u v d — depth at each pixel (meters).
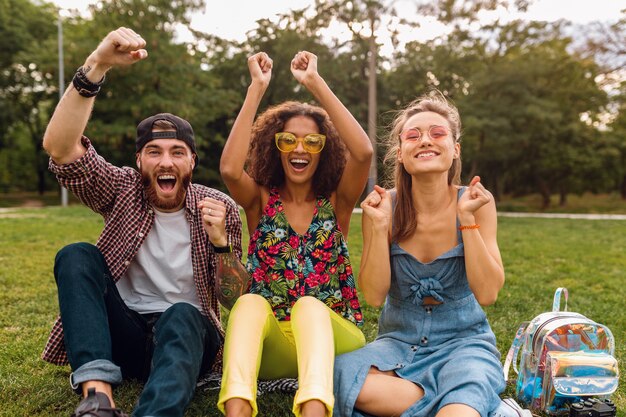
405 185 2.66
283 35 26.31
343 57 25.69
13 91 30.77
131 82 23.81
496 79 23.17
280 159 2.77
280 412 2.56
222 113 27.81
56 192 40.84
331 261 2.71
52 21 31.00
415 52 26.70
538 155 27.75
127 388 2.75
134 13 24.00
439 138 2.50
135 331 2.50
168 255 2.61
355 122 2.68
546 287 5.68
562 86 25.08
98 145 25.36
